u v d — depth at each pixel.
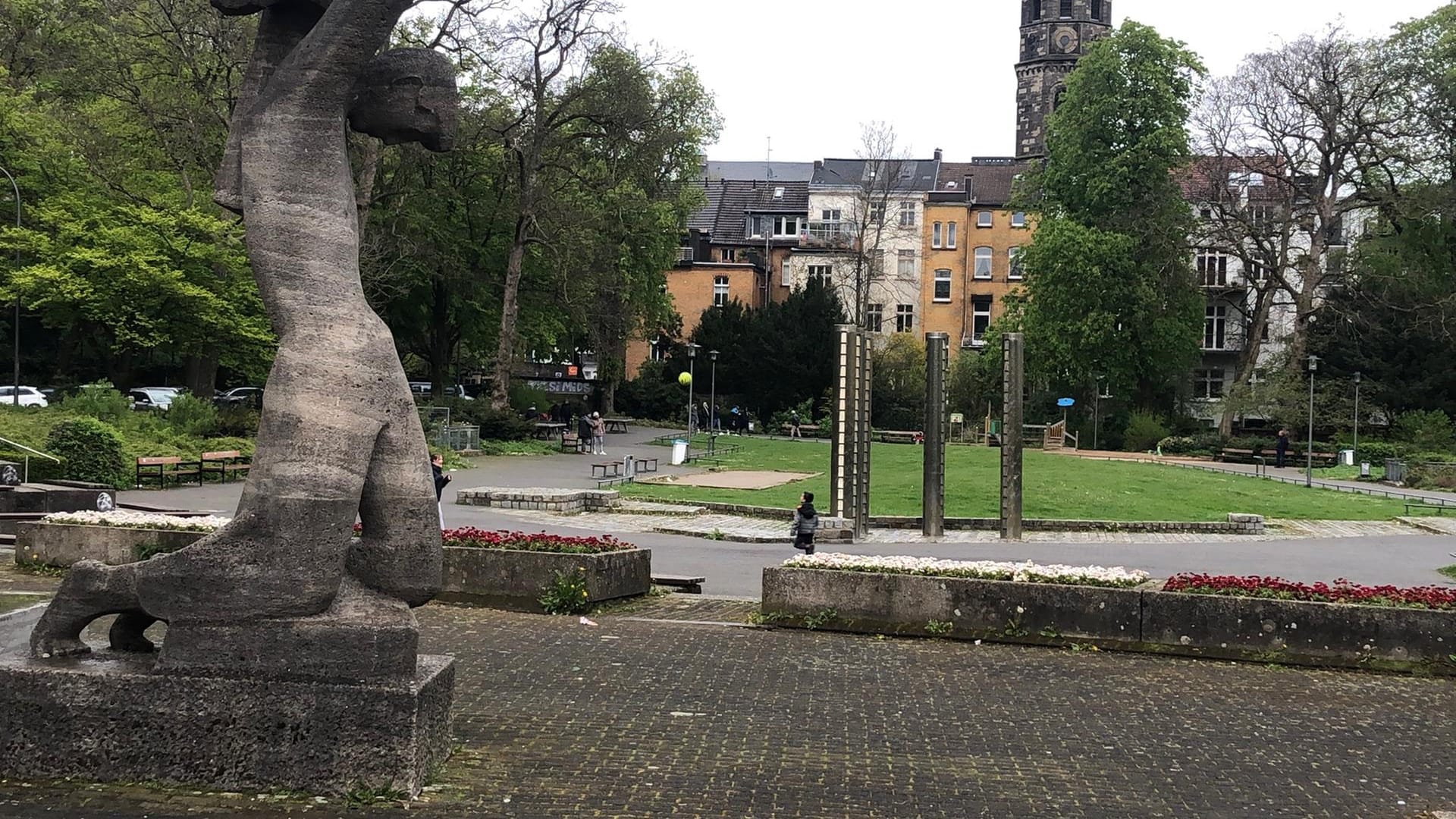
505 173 46.88
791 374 67.25
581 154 46.41
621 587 13.59
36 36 42.53
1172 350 57.59
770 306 68.81
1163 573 17.94
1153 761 7.80
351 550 6.94
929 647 11.28
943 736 8.23
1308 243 68.19
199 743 6.61
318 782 6.54
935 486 22.47
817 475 34.66
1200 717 8.95
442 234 46.88
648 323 64.38
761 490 29.53
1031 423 61.91
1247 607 11.00
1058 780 7.34
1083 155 58.28
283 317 6.91
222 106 34.84
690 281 80.69
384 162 40.88
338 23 7.01
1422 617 10.65
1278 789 7.27
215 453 28.34
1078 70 59.16
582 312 49.78
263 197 6.96
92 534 14.41
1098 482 33.50
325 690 6.56
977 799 6.96
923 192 79.75
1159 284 56.78
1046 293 57.12
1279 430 54.59
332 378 6.84
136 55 33.44
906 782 7.22
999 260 79.38
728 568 17.52
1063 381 60.31
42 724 6.71
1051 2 86.06
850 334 22.39
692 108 52.59
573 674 9.74
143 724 6.64
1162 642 11.17
